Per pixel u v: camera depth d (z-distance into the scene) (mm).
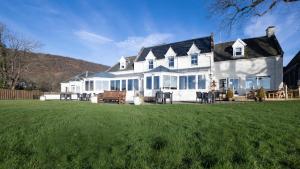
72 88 48719
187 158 4961
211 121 8430
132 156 5152
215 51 33094
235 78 29625
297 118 8609
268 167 4301
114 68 42719
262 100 20938
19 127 7762
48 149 5762
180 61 32719
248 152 5051
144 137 6457
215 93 23797
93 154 5402
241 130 6820
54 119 9117
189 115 10047
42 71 57156
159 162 4758
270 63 27688
